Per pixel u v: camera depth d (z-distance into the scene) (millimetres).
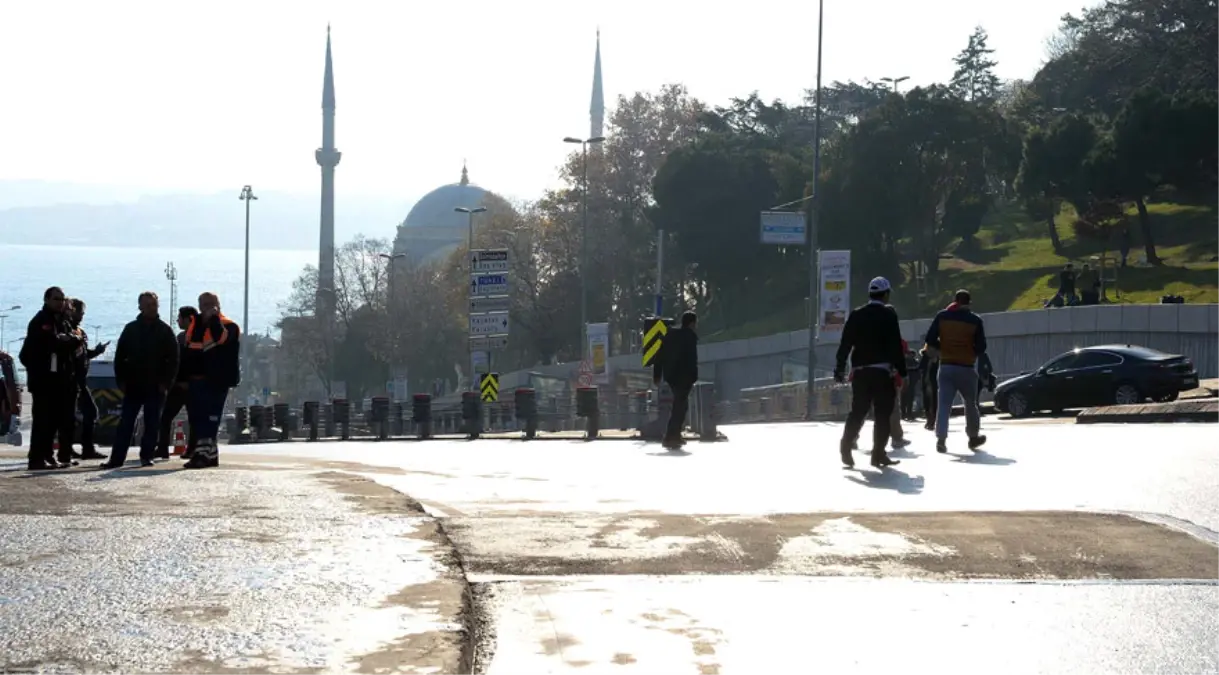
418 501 10195
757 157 82500
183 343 17828
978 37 101188
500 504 10625
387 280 113750
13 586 6406
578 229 90938
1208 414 24562
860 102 115188
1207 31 89000
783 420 46375
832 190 73688
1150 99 66562
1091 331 52344
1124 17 97750
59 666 4820
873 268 74250
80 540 7816
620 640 5832
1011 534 8594
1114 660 5645
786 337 67000
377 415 38125
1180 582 7238
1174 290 61031
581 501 10914
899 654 5711
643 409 30219
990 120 73125
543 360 94688
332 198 186250
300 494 10125
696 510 10078
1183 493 10992
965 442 18906
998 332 55375
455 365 120062
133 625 5516
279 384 153250
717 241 81625
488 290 45688
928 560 7816
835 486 12297
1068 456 15195
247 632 5367
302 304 121062
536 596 6715
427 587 6340
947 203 79562
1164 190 87750
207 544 7648
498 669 5316
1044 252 79875
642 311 93688
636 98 96000
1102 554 7977
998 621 6336
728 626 6148
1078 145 71812
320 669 4758
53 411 15344
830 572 7484
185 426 32219
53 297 15406
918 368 29859
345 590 6273
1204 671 5477
